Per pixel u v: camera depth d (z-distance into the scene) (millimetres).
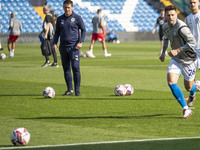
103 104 22250
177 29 17891
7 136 15242
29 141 14391
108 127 16578
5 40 91625
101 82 31750
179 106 21484
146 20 108625
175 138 14672
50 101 23422
